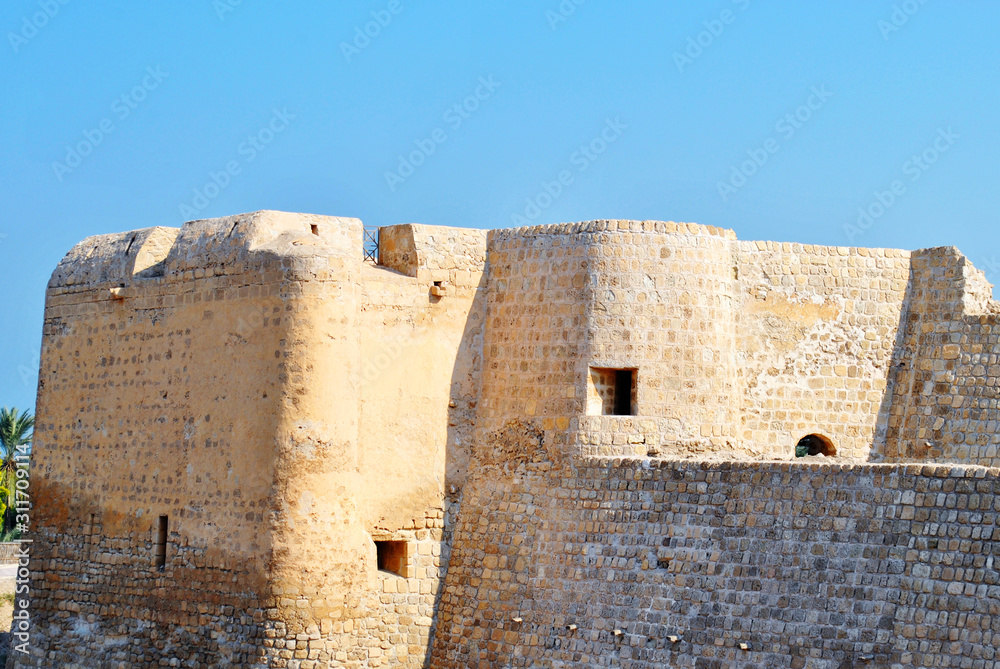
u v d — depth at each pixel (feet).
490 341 99.04
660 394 93.40
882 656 74.84
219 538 94.73
